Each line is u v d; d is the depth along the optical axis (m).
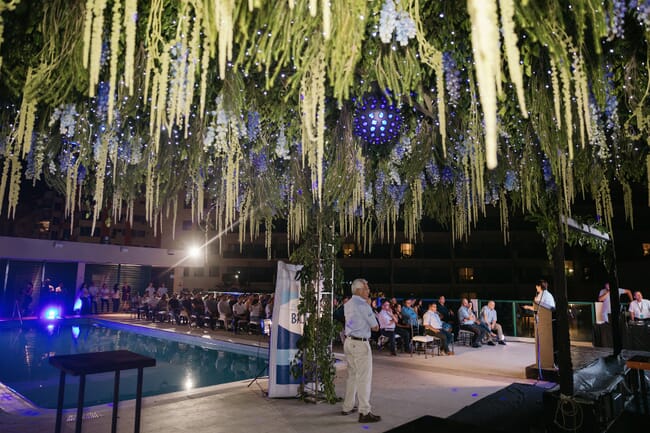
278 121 3.32
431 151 3.89
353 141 3.71
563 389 4.59
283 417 4.88
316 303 5.71
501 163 3.70
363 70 2.53
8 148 2.30
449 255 35.38
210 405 5.35
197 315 15.55
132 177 3.56
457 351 10.28
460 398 5.83
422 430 4.44
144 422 4.64
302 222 5.70
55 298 20.17
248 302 13.91
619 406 5.32
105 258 22.11
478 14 0.90
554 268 4.72
